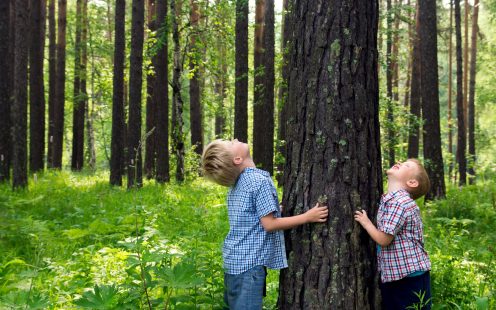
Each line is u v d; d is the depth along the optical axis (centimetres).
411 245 340
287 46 1162
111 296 314
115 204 1018
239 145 338
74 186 1380
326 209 322
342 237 321
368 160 329
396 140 1600
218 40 1791
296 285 330
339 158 321
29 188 1248
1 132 1363
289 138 341
